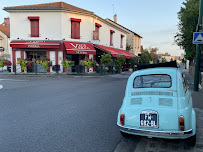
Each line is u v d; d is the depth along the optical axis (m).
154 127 3.21
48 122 4.94
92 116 5.50
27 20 20.38
